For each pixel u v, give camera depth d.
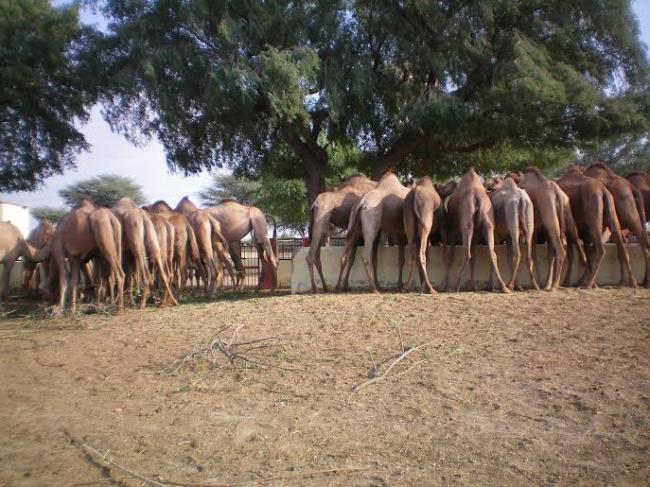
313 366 7.51
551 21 19.58
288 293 16.45
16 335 10.21
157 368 7.88
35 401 6.77
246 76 17.16
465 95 20.25
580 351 7.46
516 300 10.38
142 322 10.66
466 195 12.09
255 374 7.32
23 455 5.29
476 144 22.53
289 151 24.69
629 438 5.15
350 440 5.38
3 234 14.21
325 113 21.33
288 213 39.12
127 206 13.05
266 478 4.74
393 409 6.04
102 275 13.09
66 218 12.14
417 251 12.43
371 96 19.73
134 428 5.86
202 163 22.91
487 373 6.89
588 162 37.16
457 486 4.50
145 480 4.75
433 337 8.35
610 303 9.88
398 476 4.69
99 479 4.82
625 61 20.09
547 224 11.94
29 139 24.22
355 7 19.38
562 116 20.03
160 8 18.86
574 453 4.95
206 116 20.17
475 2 18.67
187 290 17.62
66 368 8.07
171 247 14.05
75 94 23.91
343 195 14.34
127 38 18.88
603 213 12.31
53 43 22.25
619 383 6.37
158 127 21.50
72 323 10.94
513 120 19.36
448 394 6.34
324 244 14.66
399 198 13.08
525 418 5.69
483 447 5.13
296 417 5.96
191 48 18.73
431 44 19.86
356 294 12.12
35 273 18.55
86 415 6.27
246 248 27.88
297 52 17.67
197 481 4.74
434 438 5.34
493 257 11.89
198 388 6.98
